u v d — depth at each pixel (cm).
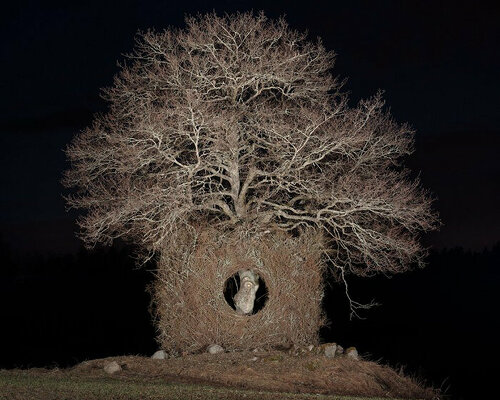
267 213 1972
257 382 1580
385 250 2069
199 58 2027
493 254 5694
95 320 3606
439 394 1802
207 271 1908
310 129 1970
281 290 1911
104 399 1281
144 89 2102
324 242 2042
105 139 2109
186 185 1936
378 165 2100
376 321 3759
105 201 2033
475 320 4006
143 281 4484
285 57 2031
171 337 1933
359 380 1670
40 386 1373
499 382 2691
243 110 2008
